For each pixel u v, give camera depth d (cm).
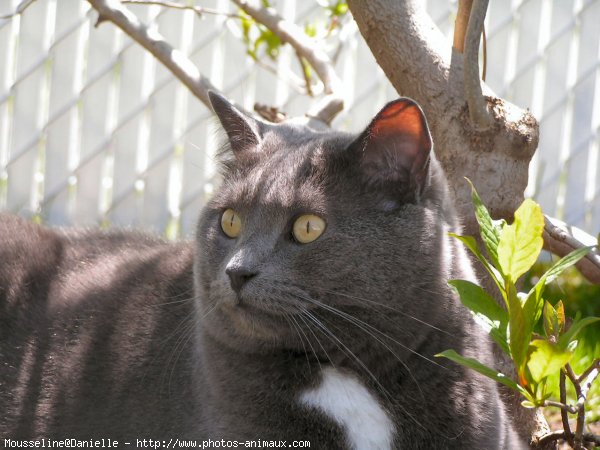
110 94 698
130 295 385
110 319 380
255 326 315
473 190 307
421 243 315
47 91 695
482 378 332
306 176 323
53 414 375
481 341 342
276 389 323
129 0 511
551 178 753
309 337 317
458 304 329
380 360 321
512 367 387
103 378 369
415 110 311
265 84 700
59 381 378
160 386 356
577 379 333
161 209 716
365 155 321
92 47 689
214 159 413
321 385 322
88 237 436
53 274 408
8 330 393
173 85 698
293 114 702
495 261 297
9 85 691
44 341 387
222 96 362
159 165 711
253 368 326
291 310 310
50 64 691
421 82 391
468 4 391
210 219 342
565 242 372
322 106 450
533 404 301
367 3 398
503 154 381
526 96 739
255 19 500
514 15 720
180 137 705
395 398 322
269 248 313
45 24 682
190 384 350
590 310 572
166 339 363
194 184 710
